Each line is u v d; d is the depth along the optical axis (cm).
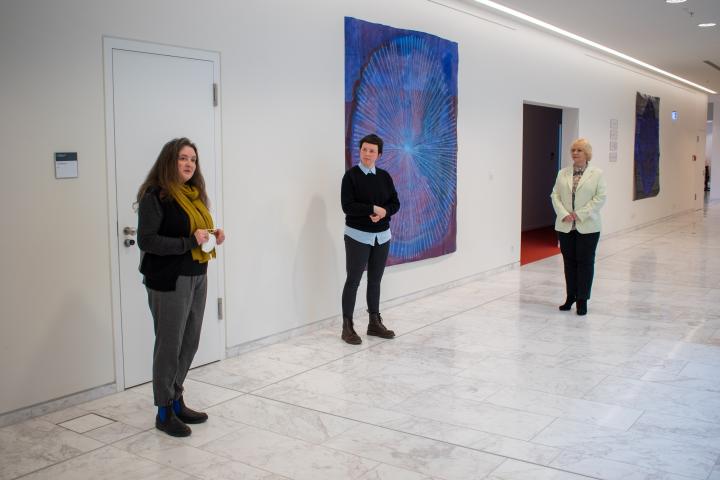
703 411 381
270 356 486
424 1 665
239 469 312
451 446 336
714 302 661
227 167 469
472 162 762
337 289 577
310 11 529
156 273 336
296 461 320
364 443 340
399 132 629
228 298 477
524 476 304
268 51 495
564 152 1053
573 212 597
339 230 573
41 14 358
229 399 402
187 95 438
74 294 384
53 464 317
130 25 401
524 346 511
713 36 938
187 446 337
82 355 392
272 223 508
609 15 794
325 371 453
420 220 666
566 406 390
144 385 426
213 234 348
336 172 565
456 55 709
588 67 1062
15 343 361
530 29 871
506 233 846
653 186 1405
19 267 359
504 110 823
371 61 589
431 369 457
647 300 672
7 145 349
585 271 600
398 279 652
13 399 362
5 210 351
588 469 310
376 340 529
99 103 388
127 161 405
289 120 516
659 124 1426
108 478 303
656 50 1068
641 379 436
